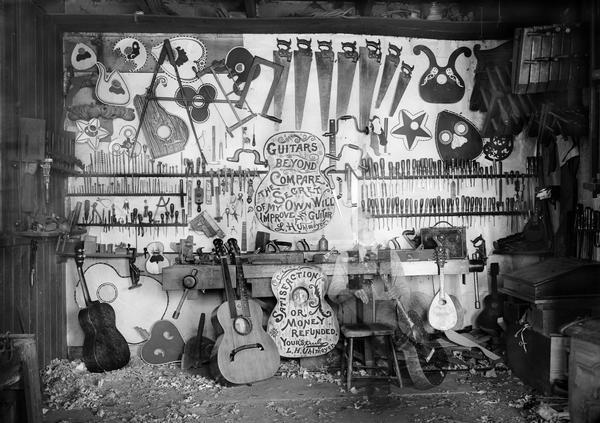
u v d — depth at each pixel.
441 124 5.14
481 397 3.86
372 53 5.09
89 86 4.96
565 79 4.41
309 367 4.56
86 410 3.71
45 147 4.17
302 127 5.06
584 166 4.44
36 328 4.23
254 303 4.35
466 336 5.00
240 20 4.84
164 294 4.97
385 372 4.38
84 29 4.90
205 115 5.01
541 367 3.85
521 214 5.14
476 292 5.11
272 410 3.70
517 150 5.15
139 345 4.95
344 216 5.08
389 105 5.12
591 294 3.80
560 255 4.63
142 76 4.99
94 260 4.95
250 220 5.02
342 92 5.08
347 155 5.09
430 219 5.13
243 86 5.02
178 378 4.37
